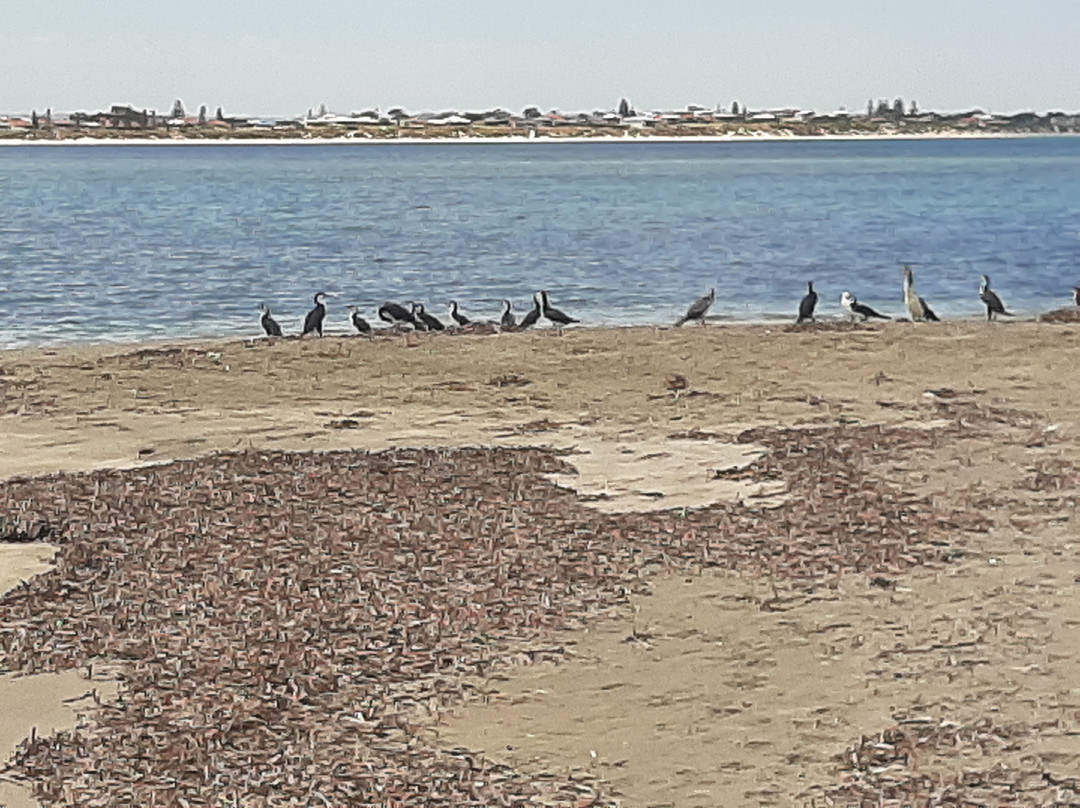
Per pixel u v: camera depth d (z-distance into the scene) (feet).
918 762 24.64
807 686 28.19
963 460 46.52
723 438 51.16
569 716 27.04
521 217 198.90
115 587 34.06
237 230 171.83
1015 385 61.93
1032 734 25.59
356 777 24.52
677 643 30.63
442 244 152.15
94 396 61.16
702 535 38.24
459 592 33.76
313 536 38.04
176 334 89.25
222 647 30.35
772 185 319.06
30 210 214.07
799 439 50.24
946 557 36.11
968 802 23.08
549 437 51.80
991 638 30.40
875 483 43.55
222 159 650.43
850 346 74.43
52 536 38.32
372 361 70.28
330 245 149.89
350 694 28.09
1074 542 37.11
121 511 40.57
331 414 56.80
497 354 72.18
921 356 70.69
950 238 160.66
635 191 288.51
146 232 167.53
